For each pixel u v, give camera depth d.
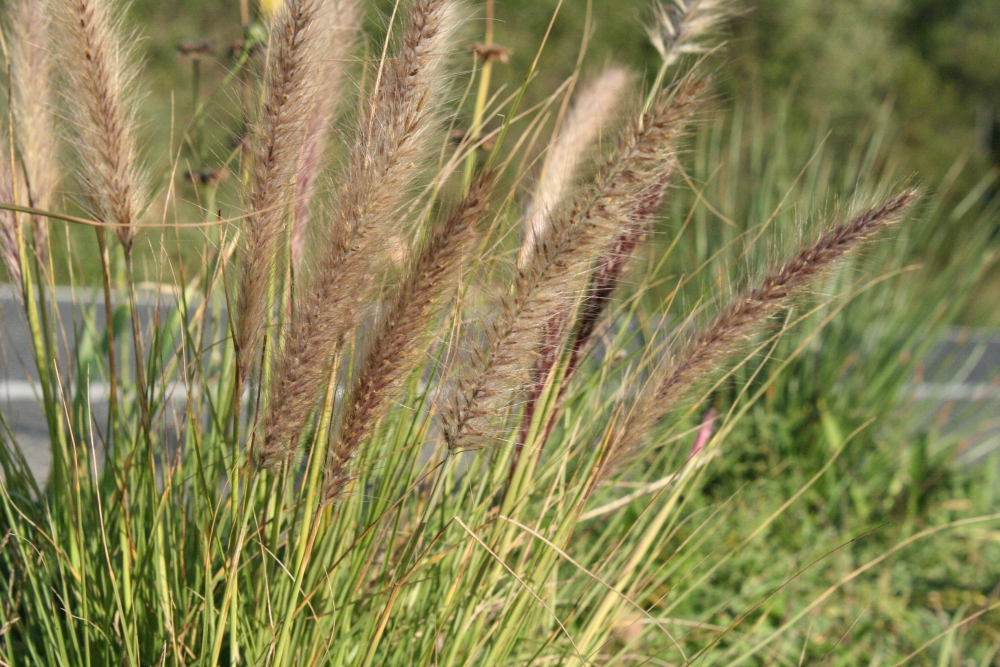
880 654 1.36
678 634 1.26
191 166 1.12
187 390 1.01
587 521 1.33
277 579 1.05
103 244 1.01
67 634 1.06
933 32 8.23
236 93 1.01
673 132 0.87
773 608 1.40
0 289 1.10
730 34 1.09
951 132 7.98
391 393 0.92
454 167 0.99
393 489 1.04
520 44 4.57
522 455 1.04
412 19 0.88
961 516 1.74
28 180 1.04
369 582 1.08
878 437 1.91
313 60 0.91
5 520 1.12
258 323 0.95
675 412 1.11
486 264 1.00
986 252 2.05
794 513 1.67
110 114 0.97
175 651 0.99
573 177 1.01
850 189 1.93
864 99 6.77
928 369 2.54
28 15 1.02
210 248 1.09
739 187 1.97
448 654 1.03
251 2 1.07
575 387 1.12
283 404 0.93
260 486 1.03
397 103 0.89
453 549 1.05
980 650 1.39
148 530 1.07
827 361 1.93
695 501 1.60
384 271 0.94
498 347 0.92
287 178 0.93
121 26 0.99
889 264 2.00
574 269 0.90
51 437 1.06
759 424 1.79
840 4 6.80
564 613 1.19
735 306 0.98
